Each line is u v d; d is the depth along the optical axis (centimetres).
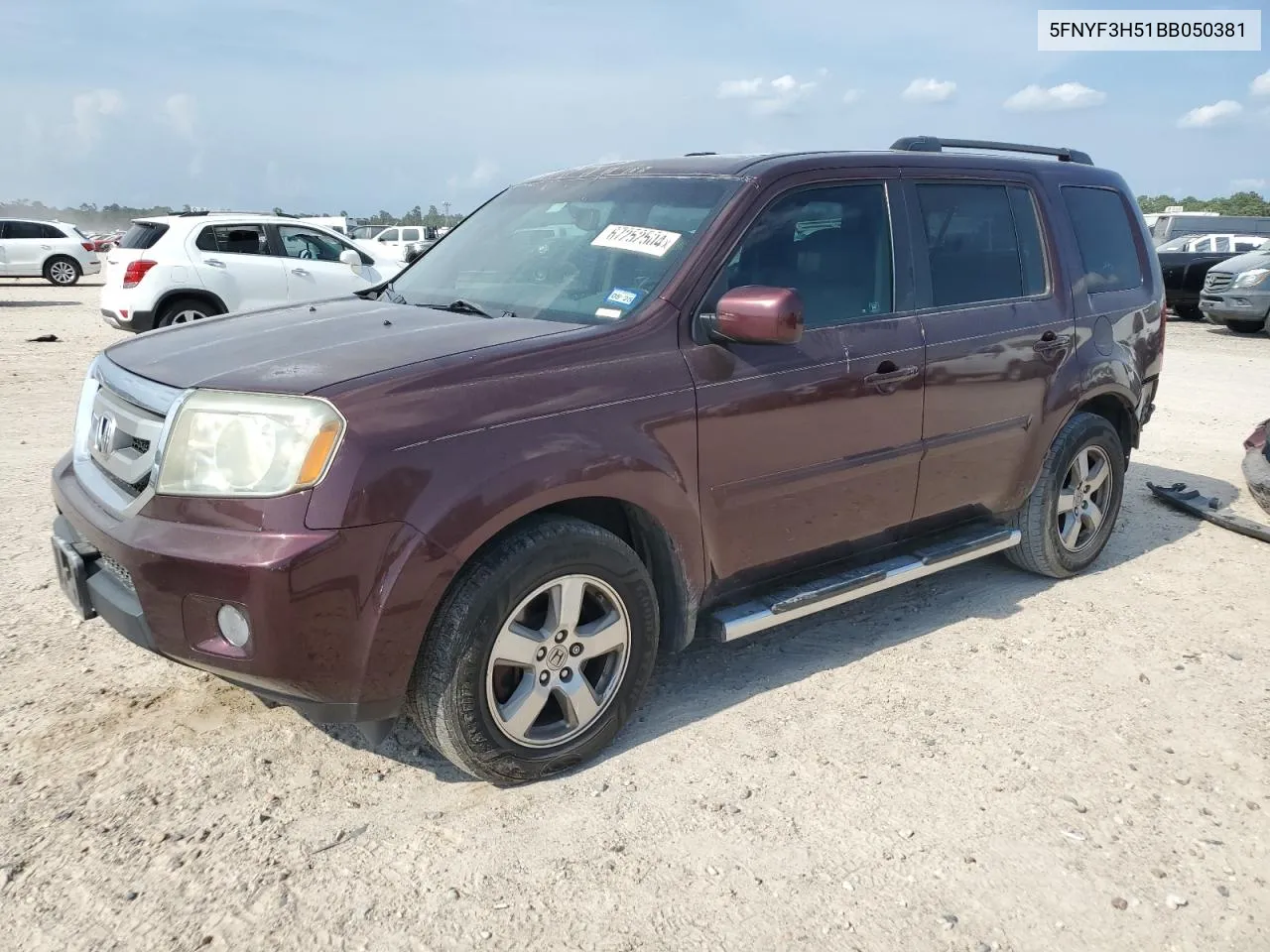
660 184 369
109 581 287
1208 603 456
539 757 296
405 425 261
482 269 383
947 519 416
